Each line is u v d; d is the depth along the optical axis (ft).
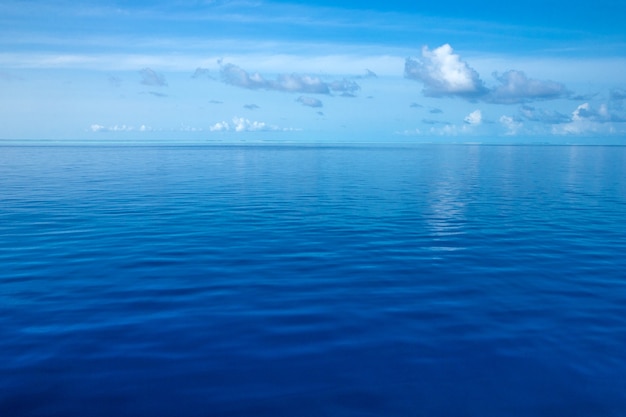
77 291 32.68
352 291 33.04
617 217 63.62
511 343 24.76
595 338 25.38
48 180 111.65
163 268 38.40
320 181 112.57
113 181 110.11
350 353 23.53
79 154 264.31
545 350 23.98
